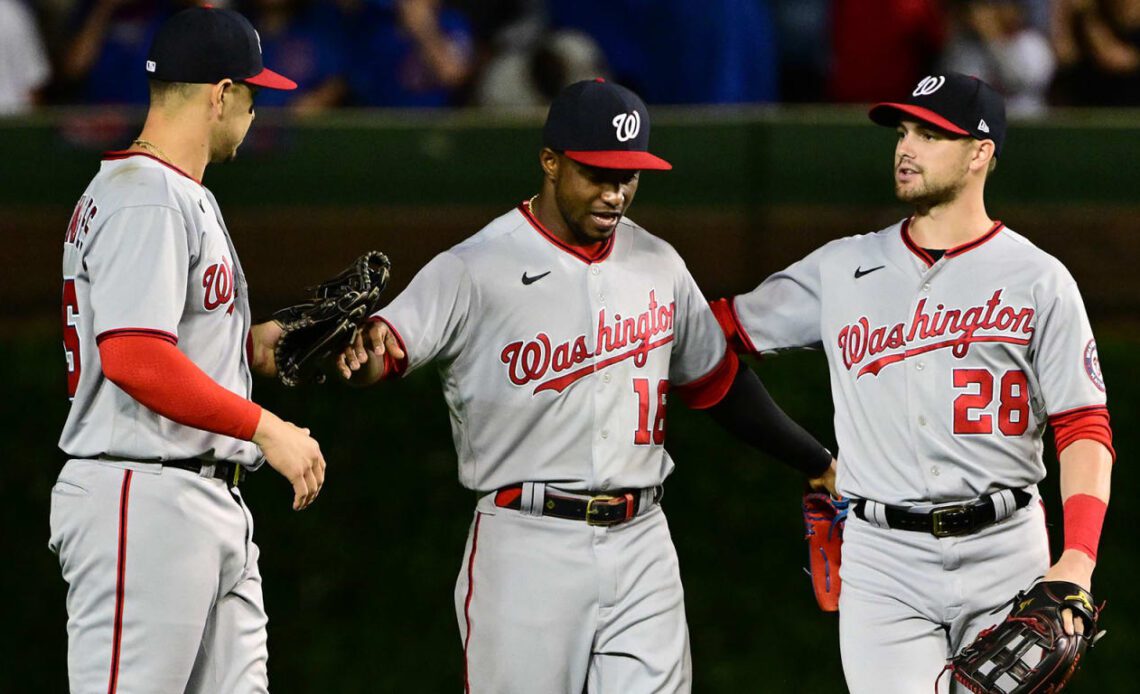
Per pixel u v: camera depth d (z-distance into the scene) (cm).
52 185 2678
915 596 1716
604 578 1730
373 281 1667
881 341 1739
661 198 2744
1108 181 2716
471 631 1753
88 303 1608
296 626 2548
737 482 2595
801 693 2520
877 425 1736
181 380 1537
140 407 1602
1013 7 3566
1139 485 2586
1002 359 1705
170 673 1616
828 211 2745
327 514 2591
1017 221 2730
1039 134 2709
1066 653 1562
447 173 2716
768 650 2544
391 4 3441
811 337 1842
